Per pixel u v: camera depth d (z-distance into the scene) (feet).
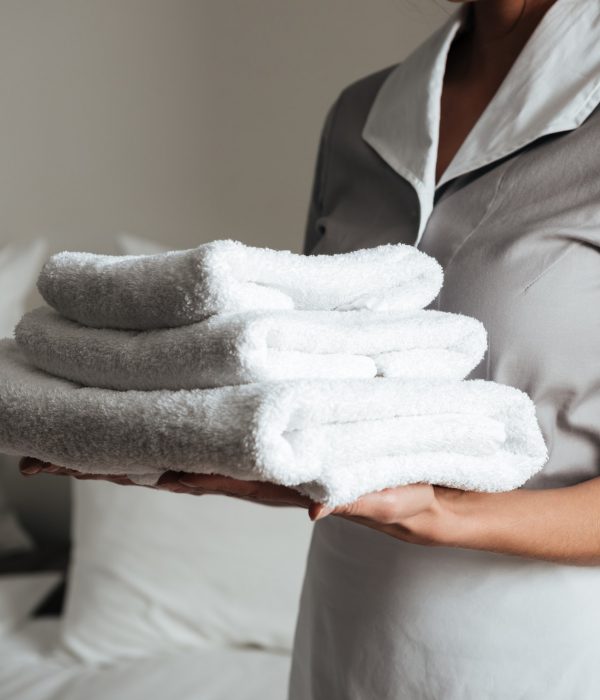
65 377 2.18
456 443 2.04
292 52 5.82
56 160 6.85
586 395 2.52
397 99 3.05
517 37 2.88
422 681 2.66
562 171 2.53
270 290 1.99
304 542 5.38
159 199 6.52
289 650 5.26
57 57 6.74
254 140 6.07
